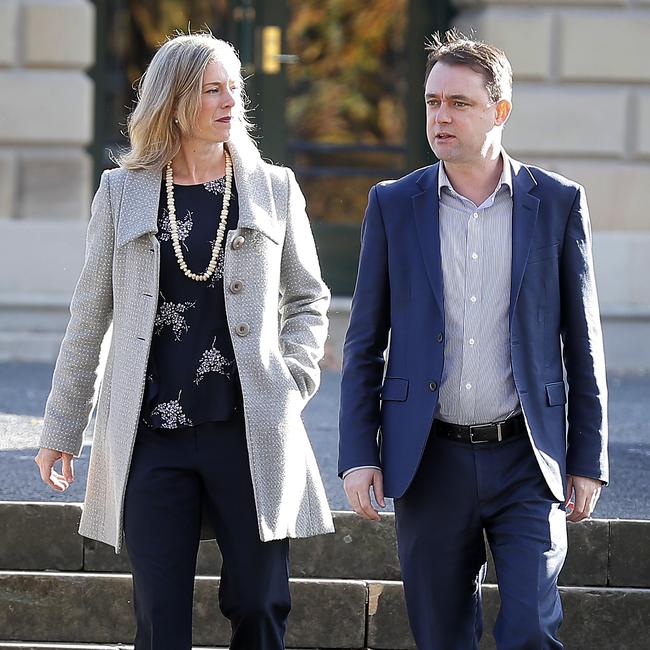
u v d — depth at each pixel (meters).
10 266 26.44
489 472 11.14
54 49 26.41
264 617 11.38
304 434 11.70
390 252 11.35
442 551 11.31
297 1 27.78
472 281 11.12
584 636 14.23
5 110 26.39
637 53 26.44
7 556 14.47
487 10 26.52
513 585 10.92
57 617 14.17
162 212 11.35
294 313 11.89
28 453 17.72
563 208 11.26
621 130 26.55
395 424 11.24
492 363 11.10
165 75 11.23
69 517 14.47
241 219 11.25
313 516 11.70
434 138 11.06
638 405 22.52
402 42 27.89
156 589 11.12
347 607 14.21
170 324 11.21
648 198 26.66
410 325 11.24
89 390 11.69
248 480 11.23
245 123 11.86
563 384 11.27
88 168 26.81
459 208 11.23
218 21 27.67
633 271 26.55
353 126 28.02
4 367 24.86
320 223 28.12
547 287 11.19
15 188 26.55
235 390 11.23
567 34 26.33
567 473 11.39
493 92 10.98
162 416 11.11
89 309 11.52
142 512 11.16
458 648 11.49
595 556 14.50
